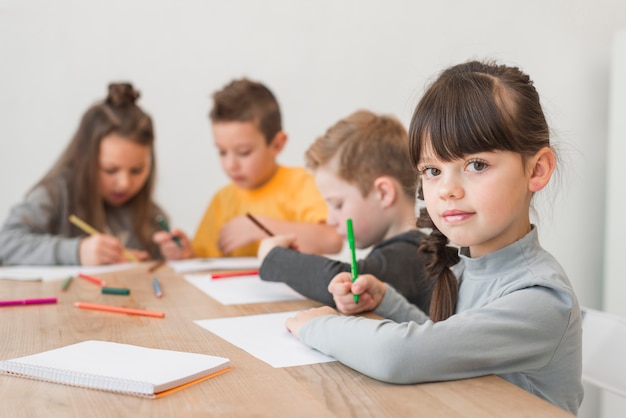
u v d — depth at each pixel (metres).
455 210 0.67
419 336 0.57
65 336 0.75
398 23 2.19
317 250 1.88
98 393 0.53
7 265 1.70
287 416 0.48
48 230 1.88
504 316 0.61
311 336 0.68
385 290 0.91
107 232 1.96
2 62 1.91
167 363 0.59
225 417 0.48
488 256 0.74
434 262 0.82
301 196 2.00
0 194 1.93
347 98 2.17
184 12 2.04
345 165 1.33
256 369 0.61
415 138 0.71
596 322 0.84
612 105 1.96
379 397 0.52
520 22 2.24
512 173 0.66
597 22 2.23
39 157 1.95
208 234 2.03
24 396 0.53
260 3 2.09
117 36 1.99
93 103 1.98
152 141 2.00
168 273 1.35
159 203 2.02
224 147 2.00
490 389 0.55
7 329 0.79
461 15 2.23
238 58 2.08
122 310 0.90
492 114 0.65
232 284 1.16
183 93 2.04
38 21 1.94
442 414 0.48
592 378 0.82
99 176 1.94
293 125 2.12
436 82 0.72
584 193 2.19
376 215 1.32
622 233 1.93
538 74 2.22
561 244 2.16
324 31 2.14
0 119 1.92
